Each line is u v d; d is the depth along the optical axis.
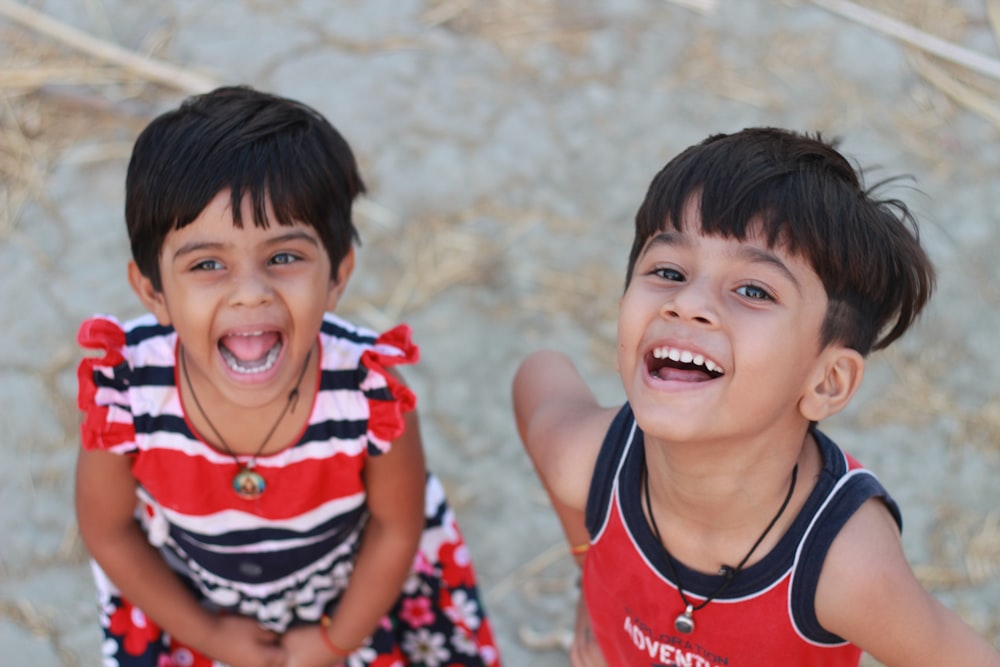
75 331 3.36
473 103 4.10
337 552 2.03
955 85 4.26
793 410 1.50
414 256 3.61
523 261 3.61
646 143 4.00
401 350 1.81
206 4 4.40
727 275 1.43
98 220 3.65
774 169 1.45
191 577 2.10
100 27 4.27
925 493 3.05
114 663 2.12
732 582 1.58
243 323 1.66
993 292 3.54
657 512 1.63
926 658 1.55
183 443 1.83
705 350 1.41
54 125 3.92
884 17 4.49
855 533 1.52
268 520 1.91
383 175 3.83
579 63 4.28
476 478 3.08
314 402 1.82
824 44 4.38
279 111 1.73
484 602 2.83
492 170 3.88
